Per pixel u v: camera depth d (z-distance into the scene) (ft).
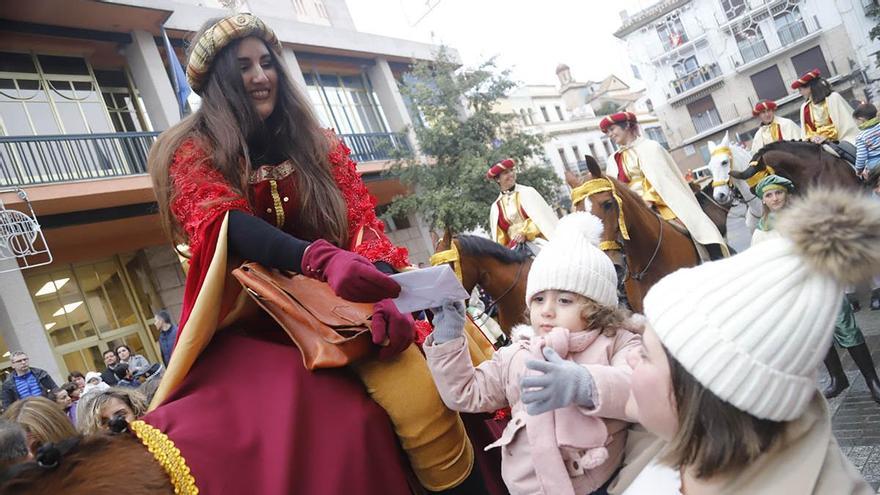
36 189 35.81
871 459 11.51
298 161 6.93
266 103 6.86
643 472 4.87
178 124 6.64
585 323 6.21
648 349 4.15
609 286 6.32
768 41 120.37
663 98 133.08
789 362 3.47
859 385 15.47
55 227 38.19
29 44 42.60
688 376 3.81
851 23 112.06
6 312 34.04
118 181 39.37
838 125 28.14
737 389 3.54
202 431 5.00
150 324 45.24
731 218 58.49
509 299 14.66
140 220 42.57
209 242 5.83
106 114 45.44
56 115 43.09
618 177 19.70
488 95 59.21
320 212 6.98
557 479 5.44
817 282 3.44
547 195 59.16
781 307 3.47
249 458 4.98
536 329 6.52
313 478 5.06
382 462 5.55
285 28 59.67
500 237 22.24
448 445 5.99
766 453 3.73
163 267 46.44
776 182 15.76
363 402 5.70
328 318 5.70
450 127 57.88
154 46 46.65
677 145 132.46
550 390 5.20
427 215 58.23
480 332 8.31
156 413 5.22
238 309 6.27
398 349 5.88
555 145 138.92
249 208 6.35
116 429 5.15
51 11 40.93
